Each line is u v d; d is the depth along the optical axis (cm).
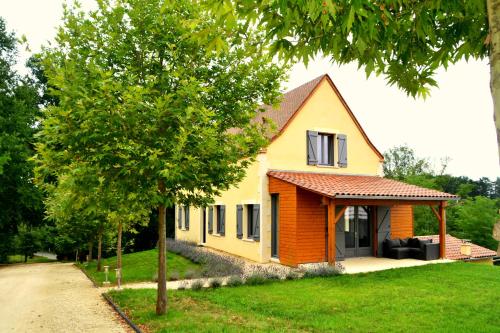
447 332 678
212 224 2134
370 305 870
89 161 690
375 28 379
